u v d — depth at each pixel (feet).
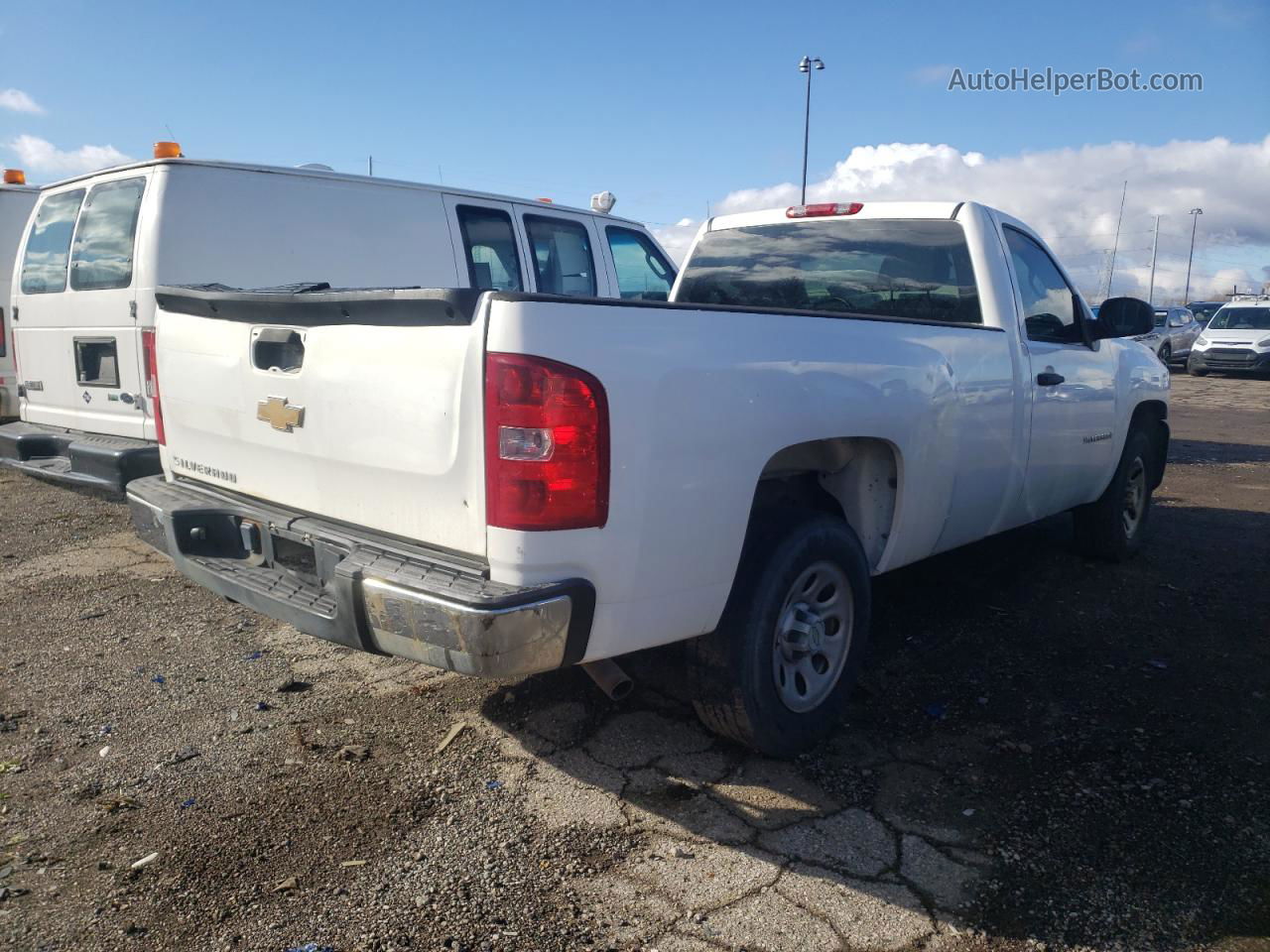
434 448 9.17
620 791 10.61
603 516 8.82
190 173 19.80
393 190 23.41
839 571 11.62
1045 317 16.53
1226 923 8.54
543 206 27.09
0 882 8.95
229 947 8.11
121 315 19.90
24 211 28.96
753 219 17.65
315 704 12.67
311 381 10.43
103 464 19.42
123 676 13.52
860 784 10.86
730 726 10.92
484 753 11.39
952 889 9.01
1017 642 15.30
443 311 8.94
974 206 15.30
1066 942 8.31
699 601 9.90
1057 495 16.93
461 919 8.48
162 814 10.07
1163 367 20.86
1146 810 10.36
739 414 9.86
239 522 11.68
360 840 9.63
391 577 9.07
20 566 18.63
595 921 8.48
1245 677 13.94
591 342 8.71
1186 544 21.74
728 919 8.54
